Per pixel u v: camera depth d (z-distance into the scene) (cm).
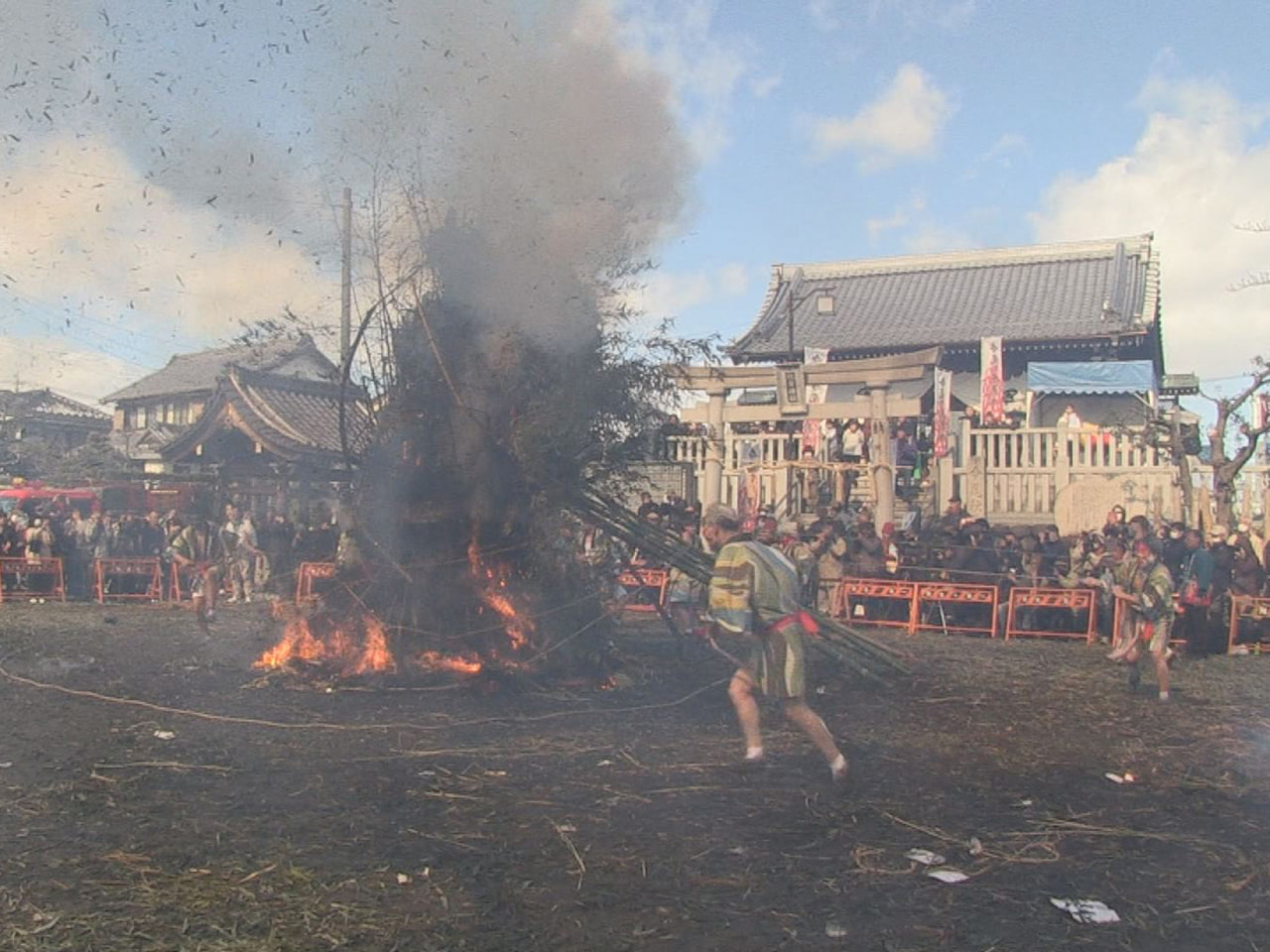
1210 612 1307
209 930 388
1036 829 530
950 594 1445
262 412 1714
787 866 469
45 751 663
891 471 1741
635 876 454
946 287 3403
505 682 873
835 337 3244
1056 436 1997
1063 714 846
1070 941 395
